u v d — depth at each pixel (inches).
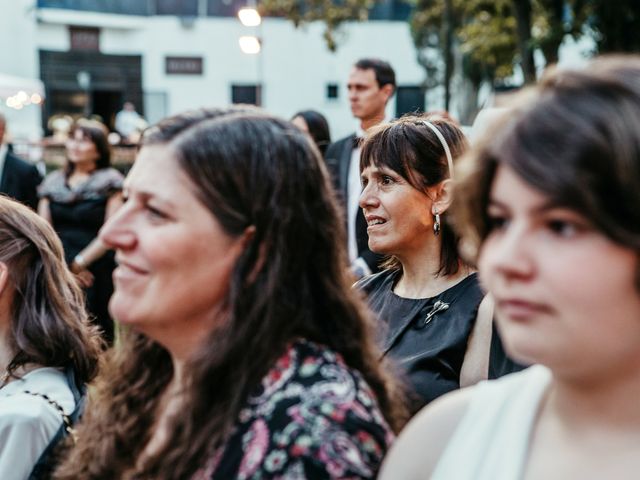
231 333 47.1
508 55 684.7
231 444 45.5
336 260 51.3
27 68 909.8
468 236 37.0
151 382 56.3
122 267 48.2
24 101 561.3
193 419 47.0
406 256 96.7
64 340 78.2
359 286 103.7
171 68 967.0
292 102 963.3
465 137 97.3
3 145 254.2
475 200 35.2
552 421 35.4
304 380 46.3
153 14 957.2
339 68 963.3
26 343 77.0
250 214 47.8
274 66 958.4
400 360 88.7
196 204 47.2
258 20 441.4
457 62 847.1
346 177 191.3
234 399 46.0
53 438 72.6
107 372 58.6
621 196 30.4
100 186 234.2
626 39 547.2
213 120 49.1
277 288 48.0
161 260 46.9
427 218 94.0
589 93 31.8
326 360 47.7
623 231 30.5
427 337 89.6
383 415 50.7
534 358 32.9
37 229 79.3
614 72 32.2
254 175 47.9
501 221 34.6
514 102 34.5
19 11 892.0
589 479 32.9
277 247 48.3
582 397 33.9
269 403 45.7
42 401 73.8
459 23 796.0
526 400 36.4
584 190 30.6
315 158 50.8
